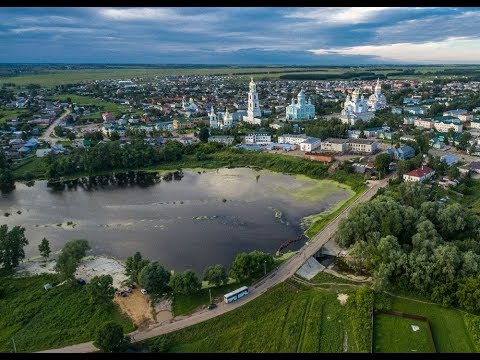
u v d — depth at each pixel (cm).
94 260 19812
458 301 14775
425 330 13975
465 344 13312
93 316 15238
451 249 16100
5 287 17362
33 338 14200
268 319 14762
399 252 16588
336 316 14800
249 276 17200
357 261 17375
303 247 19650
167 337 13988
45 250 19588
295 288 16475
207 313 15125
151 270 16125
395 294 15850
